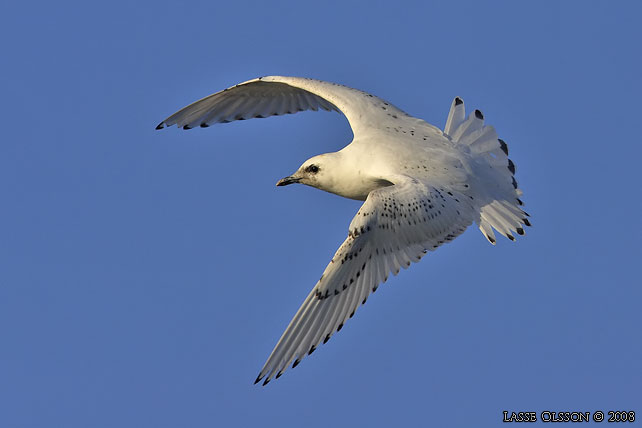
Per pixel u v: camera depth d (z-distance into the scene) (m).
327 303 12.57
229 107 15.95
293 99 15.85
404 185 12.80
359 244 12.55
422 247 12.70
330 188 13.92
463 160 13.55
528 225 13.41
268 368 12.34
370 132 13.92
